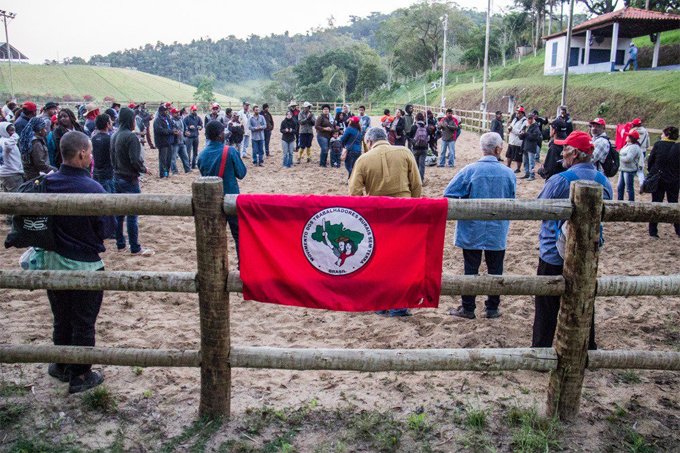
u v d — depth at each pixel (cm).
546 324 407
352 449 310
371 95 8431
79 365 364
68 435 318
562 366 322
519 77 4678
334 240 310
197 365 328
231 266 682
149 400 357
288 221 308
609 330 486
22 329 466
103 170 741
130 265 669
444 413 346
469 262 506
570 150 400
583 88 2772
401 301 318
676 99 2100
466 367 318
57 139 768
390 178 522
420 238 312
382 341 467
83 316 353
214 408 330
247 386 379
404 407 353
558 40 3581
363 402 360
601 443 314
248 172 1448
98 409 344
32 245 338
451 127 1549
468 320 510
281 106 6481
